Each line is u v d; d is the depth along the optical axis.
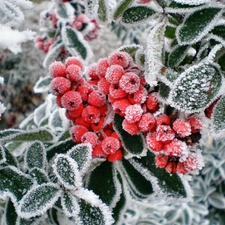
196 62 0.24
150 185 0.26
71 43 0.45
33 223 0.24
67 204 0.23
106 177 0.26
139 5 0.25
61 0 0.47
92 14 0.26
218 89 0.23
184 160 0.24
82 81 0.25
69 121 0.28
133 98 0.24
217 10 0.23
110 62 0.25
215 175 0.51
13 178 0.24
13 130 0.27
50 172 0.26
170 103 0.23
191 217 0.48
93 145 0.25
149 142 0.24
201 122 0.24
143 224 0.44
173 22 0.26
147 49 0.23
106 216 0.23
